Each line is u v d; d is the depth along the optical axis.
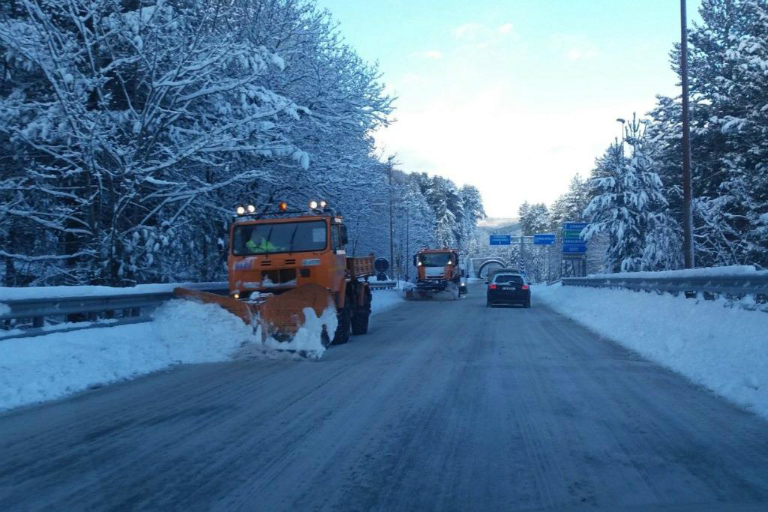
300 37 22.05
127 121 16.97
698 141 40.88
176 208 19.52
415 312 29.66
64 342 10.88
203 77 17.38
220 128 16.81
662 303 17.00
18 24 15.08
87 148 15.20
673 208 43.53
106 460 6.53
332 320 13.95
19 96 15.91
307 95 22.30
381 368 12.15
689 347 12.45
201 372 11.81
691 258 22.66
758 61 32.66
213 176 20.42
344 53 23.91
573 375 11.24
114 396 9.62
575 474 6.06
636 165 41.72
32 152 16.55
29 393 9.20
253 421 8.07
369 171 24.88
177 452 6.79
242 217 16.31
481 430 7.59
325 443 7.09
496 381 10.71
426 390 9.95
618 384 10.37
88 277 17.44
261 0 21.12
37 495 5.58
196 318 13.42
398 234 66.56
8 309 10.03
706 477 5.94
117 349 11.73
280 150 17.59
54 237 18.28
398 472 6.14
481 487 5.75
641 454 6.63
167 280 19.39
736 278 12.80
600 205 41.84
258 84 20.91
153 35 16.70
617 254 42.06
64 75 14.70
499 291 32.34
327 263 15.46
